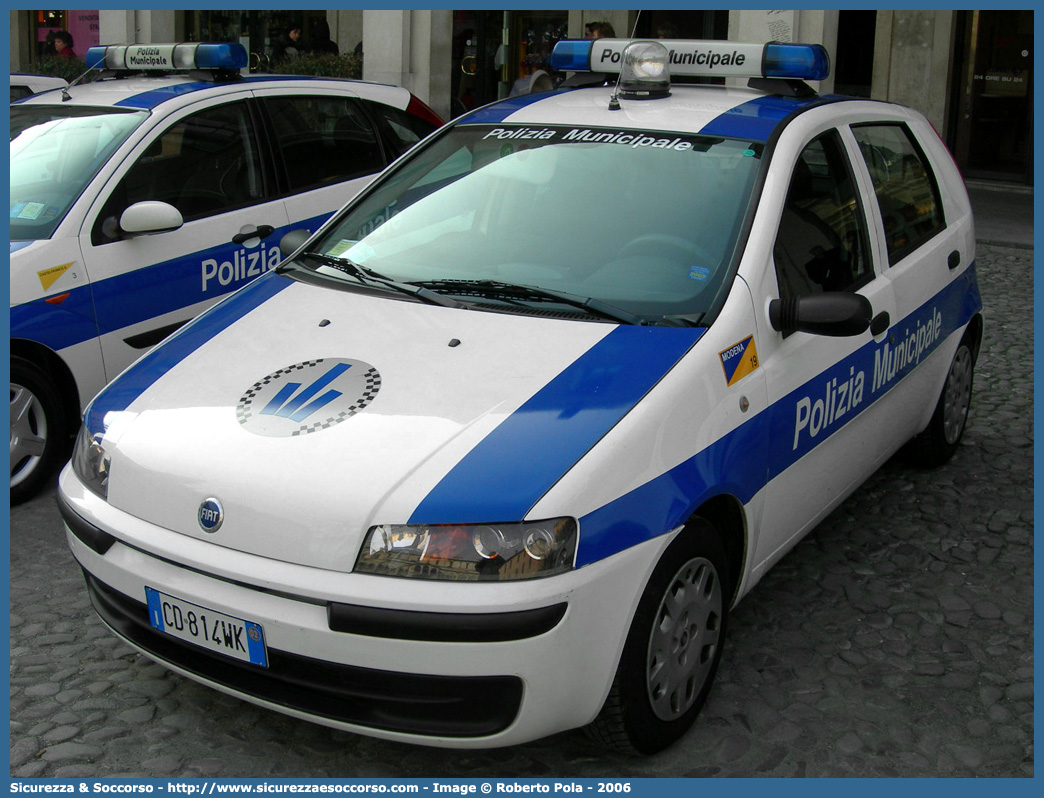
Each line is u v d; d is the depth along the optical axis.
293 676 2.60
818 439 3.48
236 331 3.28
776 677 3.33
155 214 4.60
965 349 4.94
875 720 3.12
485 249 3.52
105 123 5.05
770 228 3.31
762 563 3.30
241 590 2.60
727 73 4.10
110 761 2.88
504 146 3.88
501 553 2.46
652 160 3.60
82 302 4.57
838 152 3.86
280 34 16.08
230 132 5.38
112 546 2.84
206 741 2.98
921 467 4.99
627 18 14.45
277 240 5.45
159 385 3.08
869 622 3.67
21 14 17.02
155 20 14.97
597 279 3.28
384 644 2.46
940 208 4.73
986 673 3.37
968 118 13.65
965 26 13.40
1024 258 9.37
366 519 2.50
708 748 2.98
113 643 3.46
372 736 2.59
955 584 3.94
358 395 2.84
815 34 9.57
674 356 2.91
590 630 2.53
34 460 4.51
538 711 2.53
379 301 3.33
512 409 2.74
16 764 2.85
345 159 5.95
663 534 2.67
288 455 2.67
